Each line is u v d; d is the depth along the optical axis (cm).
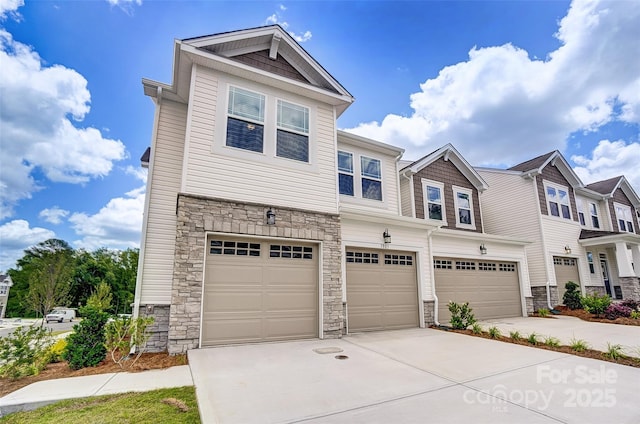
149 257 739
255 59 826
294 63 876
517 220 1593
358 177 1114
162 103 839
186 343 623
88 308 597
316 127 870
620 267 1497
